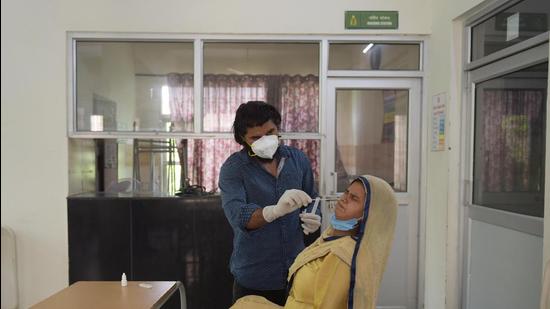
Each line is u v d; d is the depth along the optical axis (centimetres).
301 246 163
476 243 242
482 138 242
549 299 147
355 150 299
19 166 279
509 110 216
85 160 303
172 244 269
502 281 217
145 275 270
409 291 298
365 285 114
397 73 292
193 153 302
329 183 295
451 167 257
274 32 283
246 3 281
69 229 271
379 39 288
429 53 286
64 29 278
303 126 296
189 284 270
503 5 217
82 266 271
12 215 279
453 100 256
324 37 287
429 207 284
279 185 157
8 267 274
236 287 165
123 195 279
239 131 155
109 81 291
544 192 181
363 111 298
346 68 294
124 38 286
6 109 278
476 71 244
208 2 281
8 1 275
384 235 120
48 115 279
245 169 156
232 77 294
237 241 162
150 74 292
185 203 269
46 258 280
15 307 275
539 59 192
